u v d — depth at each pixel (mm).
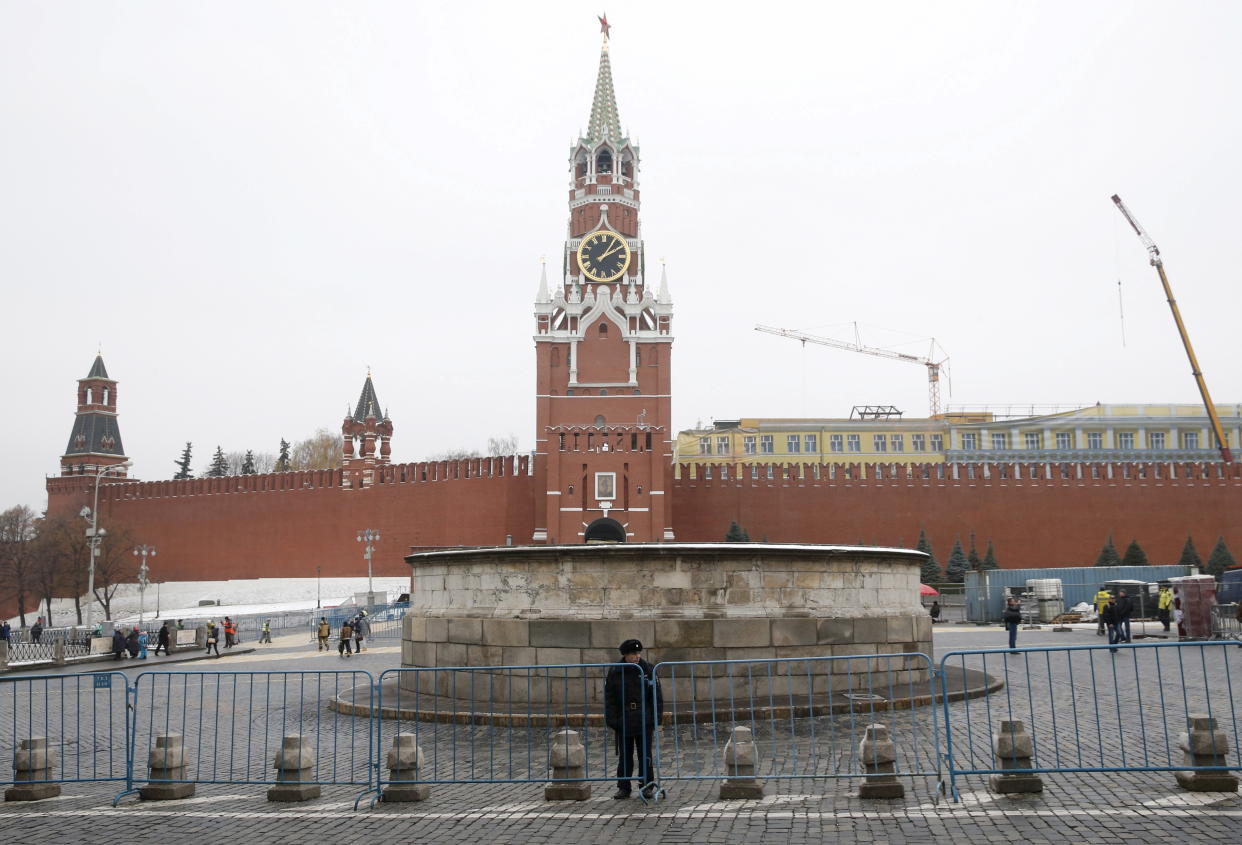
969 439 110438
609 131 83938
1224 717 13961
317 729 15430
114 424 104000
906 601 18125
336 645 40562
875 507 70812
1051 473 70562
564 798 10031
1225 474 70000
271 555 79625
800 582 16562
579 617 15891
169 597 79312
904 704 15750
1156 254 99312
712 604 16031
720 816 9188
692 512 71188
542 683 15961
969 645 29875
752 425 113812
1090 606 43312
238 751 13703
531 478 72000
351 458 78938
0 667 28938
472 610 16984
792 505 71062
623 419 74312
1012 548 69688
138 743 14727
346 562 76750
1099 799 9367
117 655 34906
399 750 10328
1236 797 9273
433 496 74500
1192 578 28281
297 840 8836
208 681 25312
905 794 9836
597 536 67562
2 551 83562
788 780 10648
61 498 91500
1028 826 8508
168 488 85062
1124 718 14141
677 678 15711
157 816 9914
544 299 76625
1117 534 69562
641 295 80000
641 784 9930
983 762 11281
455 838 8727
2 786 11266
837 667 16500
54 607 83688
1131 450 106875
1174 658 23141
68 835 9188
